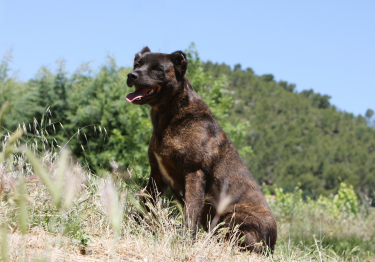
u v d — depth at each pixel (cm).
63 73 1524
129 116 1283
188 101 399
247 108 15225
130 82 386
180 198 414
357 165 10519
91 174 392
